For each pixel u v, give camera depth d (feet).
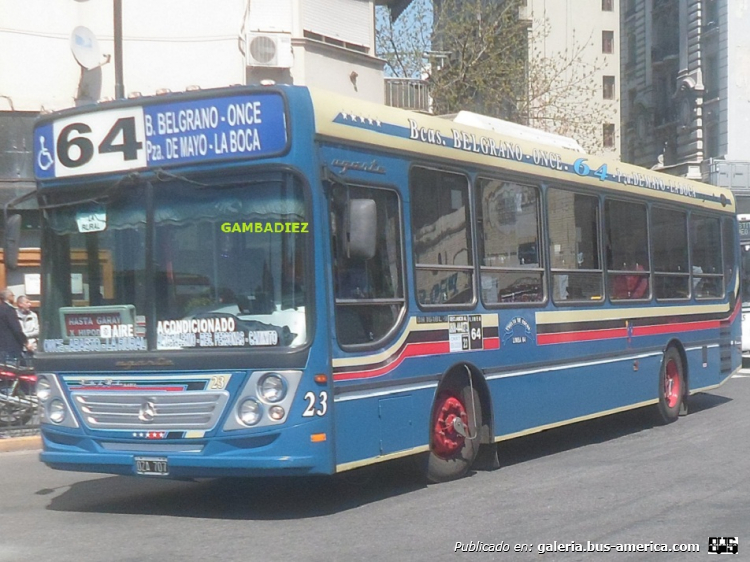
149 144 26.99
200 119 26.43
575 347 37.91
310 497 29.86
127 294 26.94
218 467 25.39
